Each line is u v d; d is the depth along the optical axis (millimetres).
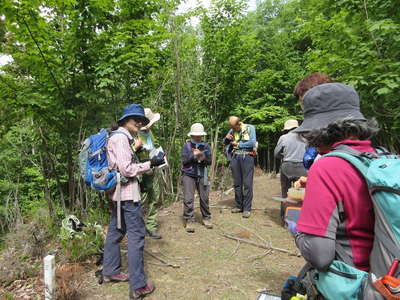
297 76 11336
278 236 4258
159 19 5895
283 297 1492
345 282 1016
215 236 4273
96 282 3014
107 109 4547
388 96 3201
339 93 1198
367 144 1154
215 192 7434
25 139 5281
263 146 11844
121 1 4852
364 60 3287
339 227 1061
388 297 881
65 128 4488
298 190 1644
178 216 5285
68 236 3609
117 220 2781
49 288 2461
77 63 4324
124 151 2697
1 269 3193
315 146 1255
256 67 12656
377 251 953
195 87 7516
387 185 918
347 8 3455
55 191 5492
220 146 8633
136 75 5398
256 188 8000
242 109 10422
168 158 6281
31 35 3836
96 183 2729
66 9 4031
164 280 3053
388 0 3213
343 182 1043
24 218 5375
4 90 4062
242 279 3057
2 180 6176
